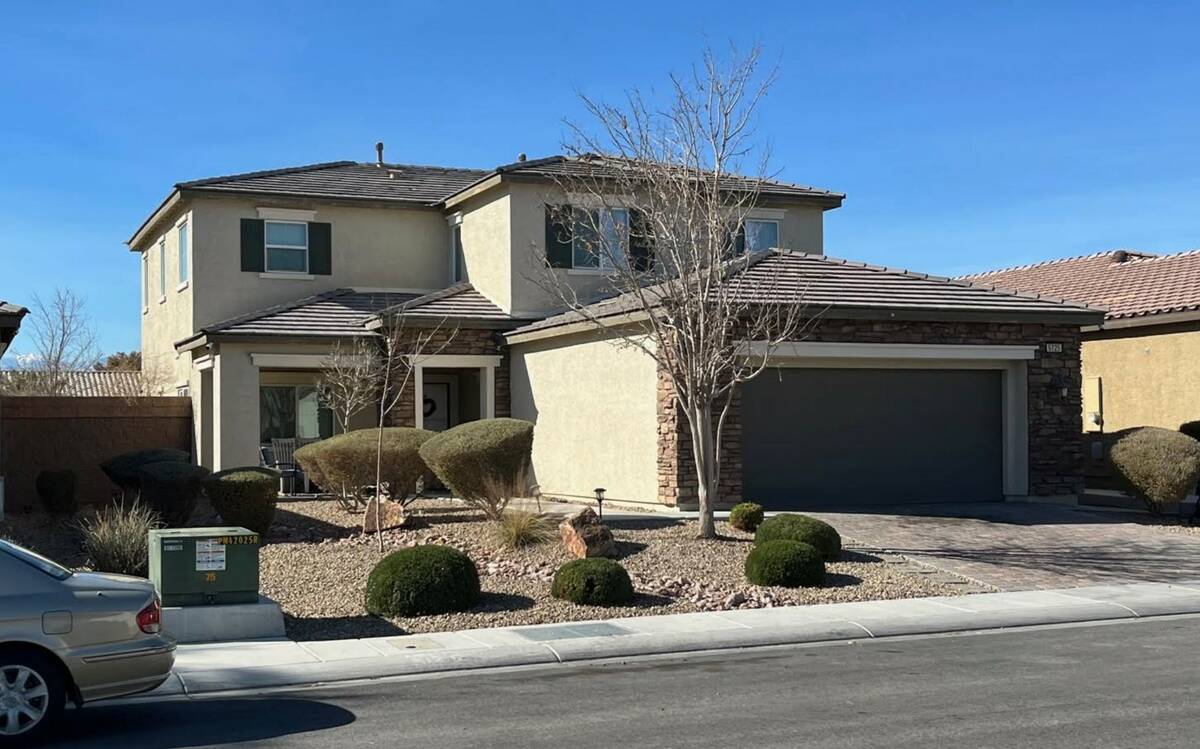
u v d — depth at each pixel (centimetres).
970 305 2114
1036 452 2195
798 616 1300
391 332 2425
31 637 819
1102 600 1398
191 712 922
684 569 1528
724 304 1753
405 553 1354
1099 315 2212
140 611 866
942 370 2166
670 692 973
